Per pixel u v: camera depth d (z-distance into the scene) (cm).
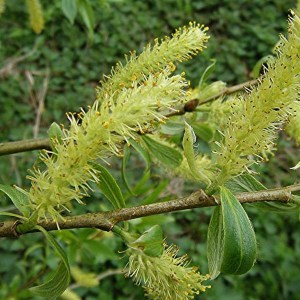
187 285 12
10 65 42
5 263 36
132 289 38
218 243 12
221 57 53
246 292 40
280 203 13
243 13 57
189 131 12
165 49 14
